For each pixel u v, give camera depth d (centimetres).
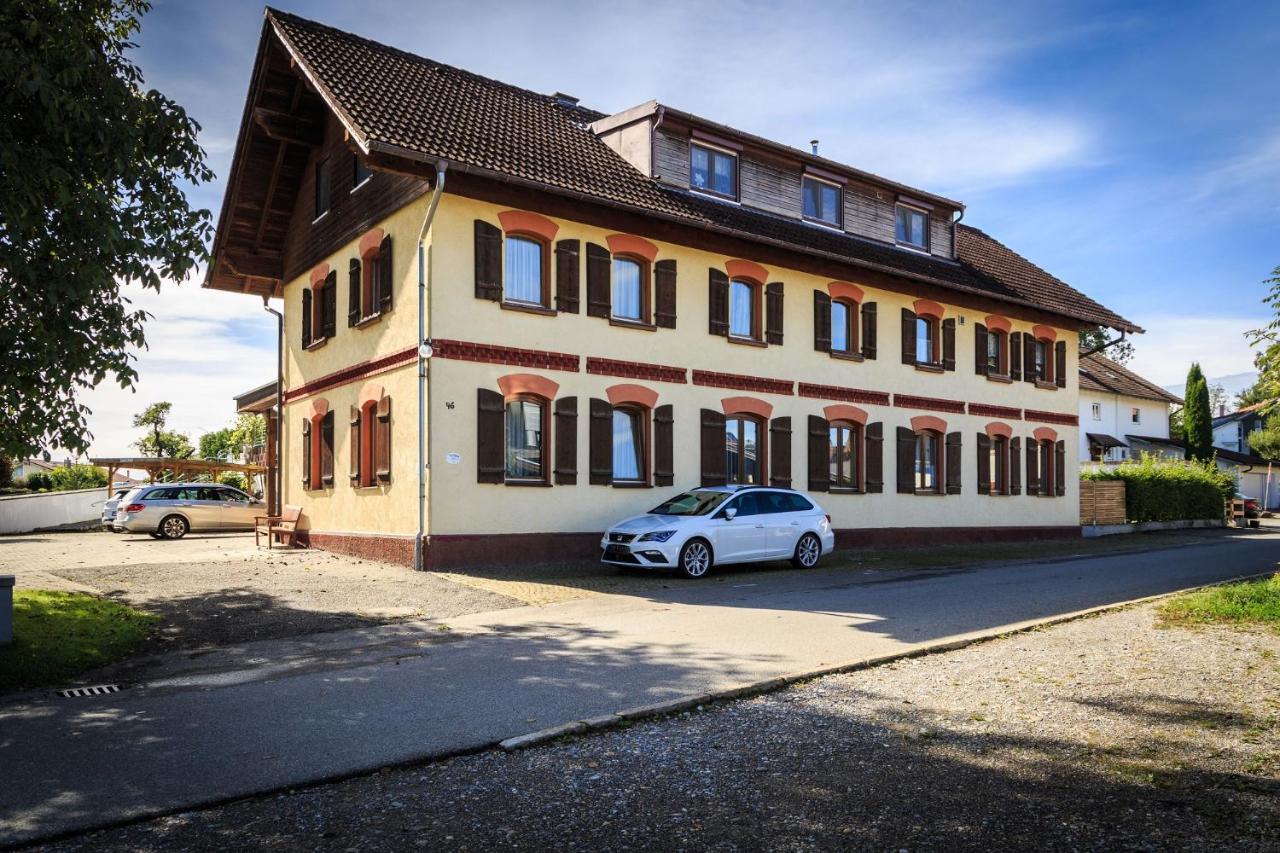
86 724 676
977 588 1406
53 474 4812
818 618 1116
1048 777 548
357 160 1872
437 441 1536
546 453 1678
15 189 774
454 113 1738
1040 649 917
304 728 662
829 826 479
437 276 1551
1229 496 3697
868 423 2247
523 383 1634
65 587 1305
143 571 1532
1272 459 5884
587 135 2047
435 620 1118
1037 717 673
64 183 805
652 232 1844
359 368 1808
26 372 826
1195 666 826
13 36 802
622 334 1788
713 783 545
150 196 878
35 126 830
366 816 498
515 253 1672
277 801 524
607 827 480
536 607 1211
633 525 1550
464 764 586
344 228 1903
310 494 2069
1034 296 2680
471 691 767
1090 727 647
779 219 2175
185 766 579
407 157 1436
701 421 1908
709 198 2047
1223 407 8025
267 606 1200
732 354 1977
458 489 1560
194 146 915
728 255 1981
